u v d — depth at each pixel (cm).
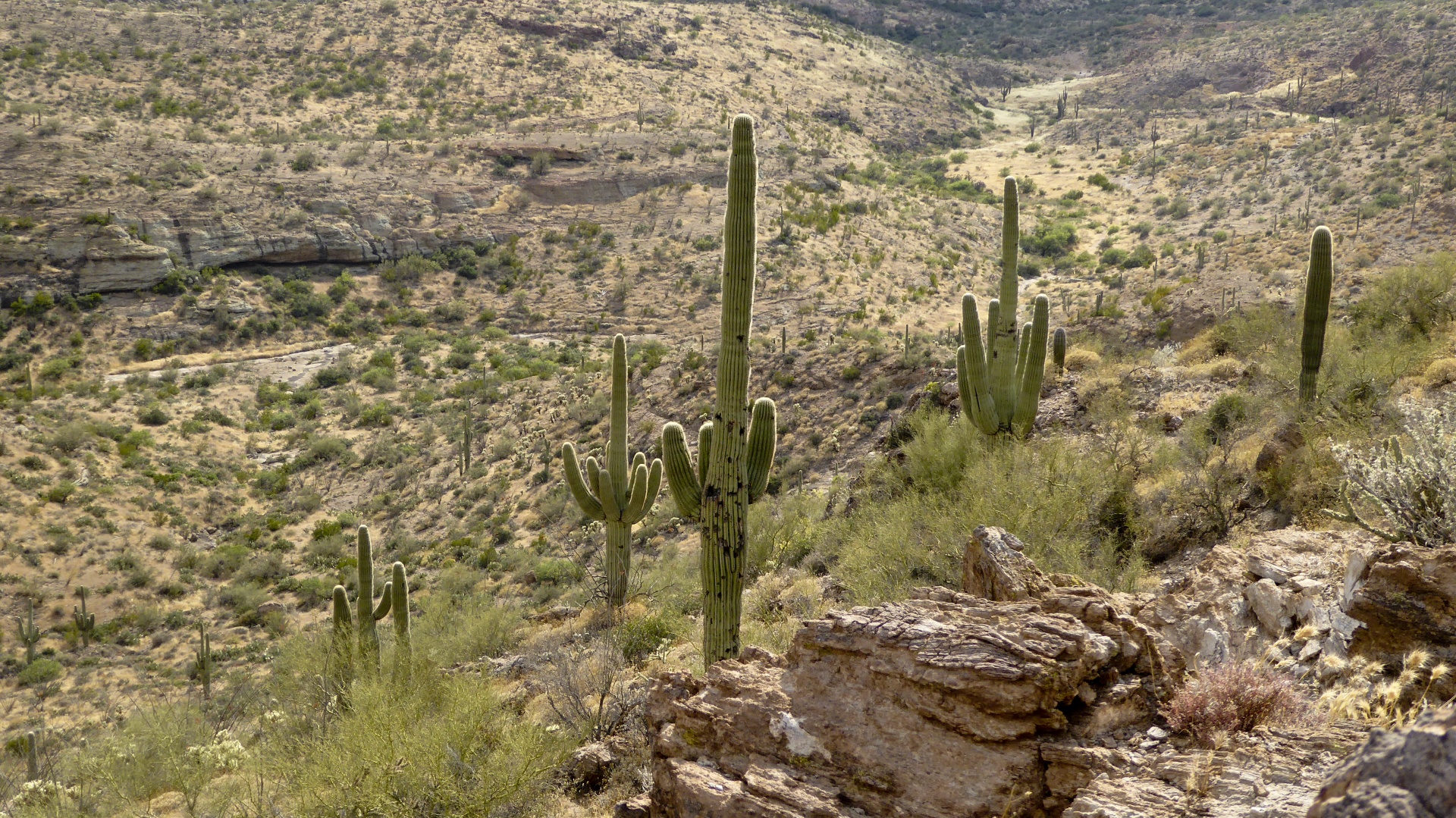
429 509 4956
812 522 1597
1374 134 11638
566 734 729
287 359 8200
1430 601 428
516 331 9075
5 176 9231
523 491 4794
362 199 10600
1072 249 11125
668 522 3256
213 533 4947
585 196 11644
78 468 5206
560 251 10562
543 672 992
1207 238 10031
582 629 1366
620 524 1522
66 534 4422
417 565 4138
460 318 9369
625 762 668
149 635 3734
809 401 4428
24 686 3148
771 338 7212
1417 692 401
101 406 6550
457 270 10150
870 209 11881
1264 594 516
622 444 1509
